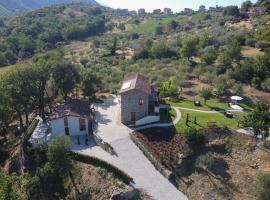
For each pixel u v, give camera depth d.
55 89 76.44
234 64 102.62
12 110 67.62
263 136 56.53
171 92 80.25
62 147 51.81
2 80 63.78
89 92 83.31
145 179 51.50
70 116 63.19
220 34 139.12
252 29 135.50
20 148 62.62
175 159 54.28
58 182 53.12
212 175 51.97
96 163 54.56
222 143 57.72
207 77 94.94
